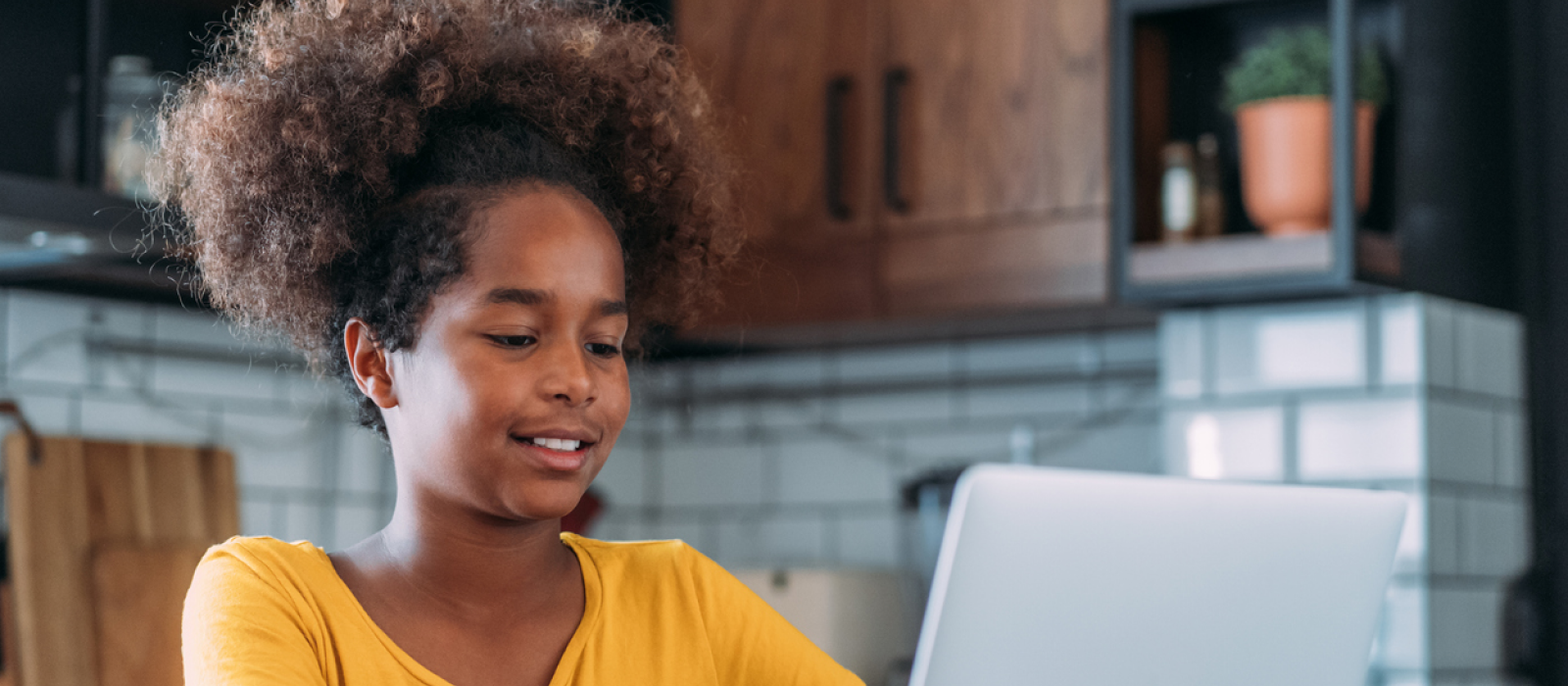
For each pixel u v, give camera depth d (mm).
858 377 2721
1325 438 1973
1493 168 2072
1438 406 1922
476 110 866
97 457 1922
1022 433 2545
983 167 2180
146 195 1712
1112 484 751
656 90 958
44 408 2016
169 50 1873
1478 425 1992
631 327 978
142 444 1985
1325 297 1970
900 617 2467
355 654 726
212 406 2227
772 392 2801
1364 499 856
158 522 1988
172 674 1937
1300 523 832
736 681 848
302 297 837
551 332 737
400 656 730
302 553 756
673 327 1018
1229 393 2053
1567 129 2057
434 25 857
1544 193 2076
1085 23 2105
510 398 720
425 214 751
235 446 2246
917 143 2234
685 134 982
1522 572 2029
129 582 1908
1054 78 2125
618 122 933
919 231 2225
